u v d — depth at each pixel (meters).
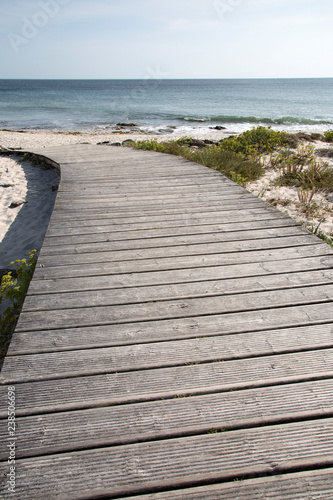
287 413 1.59
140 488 1.31
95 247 3.29
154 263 2.97
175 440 1.48
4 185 8.37
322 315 2.25
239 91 76.19
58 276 2.78
